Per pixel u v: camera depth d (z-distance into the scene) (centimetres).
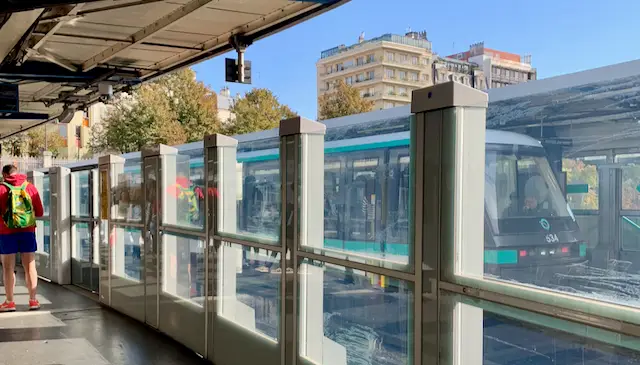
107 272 778
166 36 862
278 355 424
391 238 446
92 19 770
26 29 674
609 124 486
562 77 331
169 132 3347
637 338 197
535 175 559
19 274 1080
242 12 733
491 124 536
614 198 523
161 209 630
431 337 286
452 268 273
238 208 506
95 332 634
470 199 278
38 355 547
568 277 512
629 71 292
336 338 379
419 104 293
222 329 505
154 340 603
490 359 275
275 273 435
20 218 732
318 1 601
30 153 4622
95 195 865
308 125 406
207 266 534
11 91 1141
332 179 475
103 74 1063
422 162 293
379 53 9831
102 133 3797
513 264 523
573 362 237
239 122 3519
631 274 444
